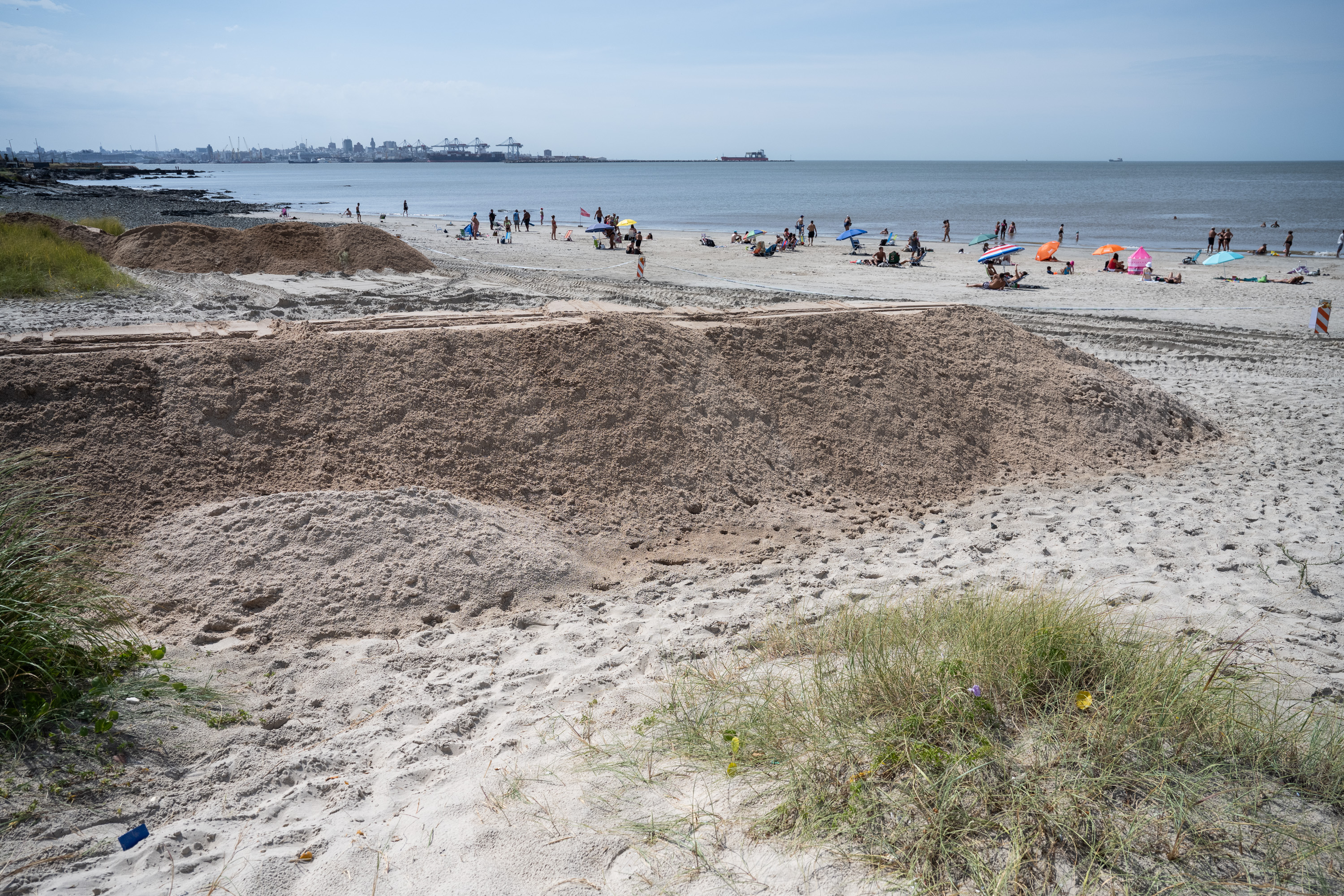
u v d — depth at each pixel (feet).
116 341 24.82
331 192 350.02
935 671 12.28
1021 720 11.42
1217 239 127.03
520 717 13.75
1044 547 22.76
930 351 34.12
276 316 53.16
